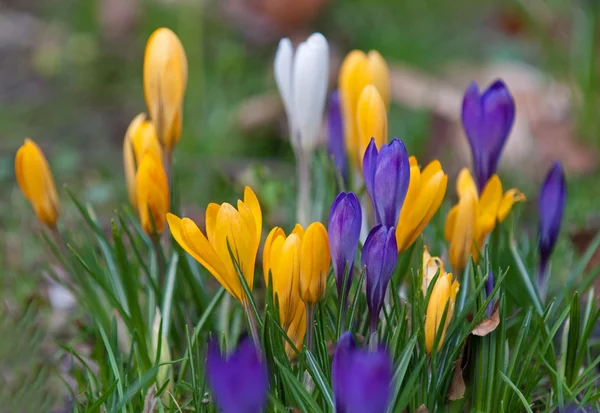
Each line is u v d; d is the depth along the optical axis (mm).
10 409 702
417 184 622
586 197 871
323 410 625
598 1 992
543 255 675
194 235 604
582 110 998
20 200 869
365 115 653
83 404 672
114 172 934
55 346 734
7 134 1050
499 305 633
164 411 653
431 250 711
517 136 968
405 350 612
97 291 709
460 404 637
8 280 789
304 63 695
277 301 613
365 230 697
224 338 647
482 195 656
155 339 670
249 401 568
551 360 649
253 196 614
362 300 655
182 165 921
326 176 744
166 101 667
